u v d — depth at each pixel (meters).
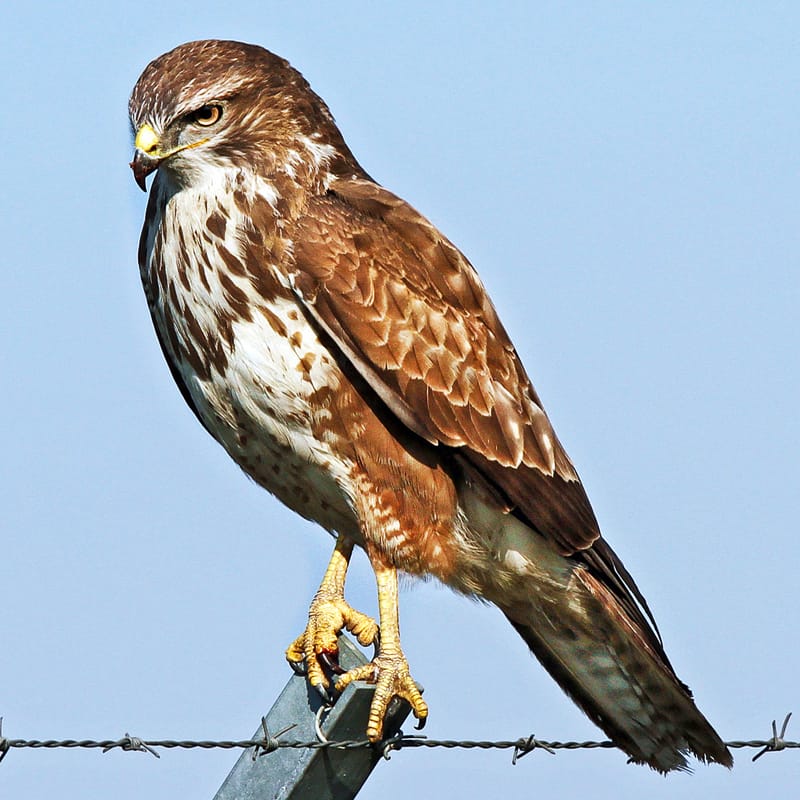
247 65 10.58
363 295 10.34
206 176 10.47
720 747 10.45
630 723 10.95
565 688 11.21
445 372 10.57
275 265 10.27
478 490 10.73
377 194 10.83
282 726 8.37
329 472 10.52
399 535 10.56
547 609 11.05
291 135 10.66
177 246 10.54
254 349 10.31
